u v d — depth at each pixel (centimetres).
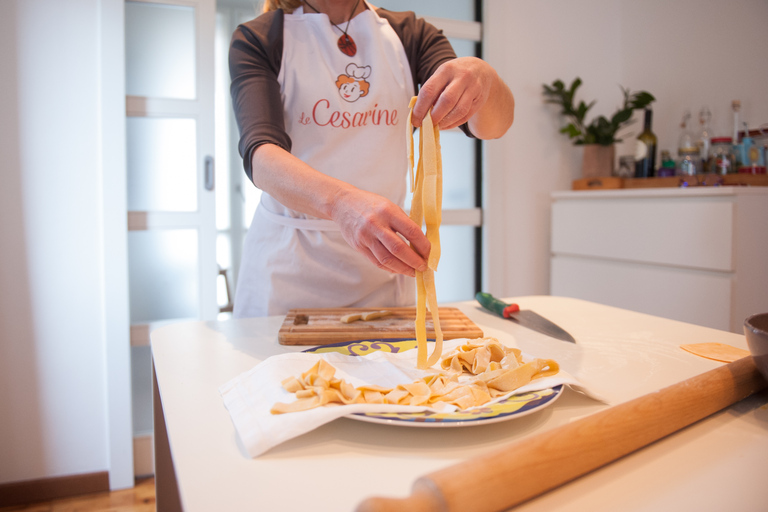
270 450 44
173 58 184
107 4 169
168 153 186
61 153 171
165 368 65
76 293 176
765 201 167
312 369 54
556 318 92
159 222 185
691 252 172
